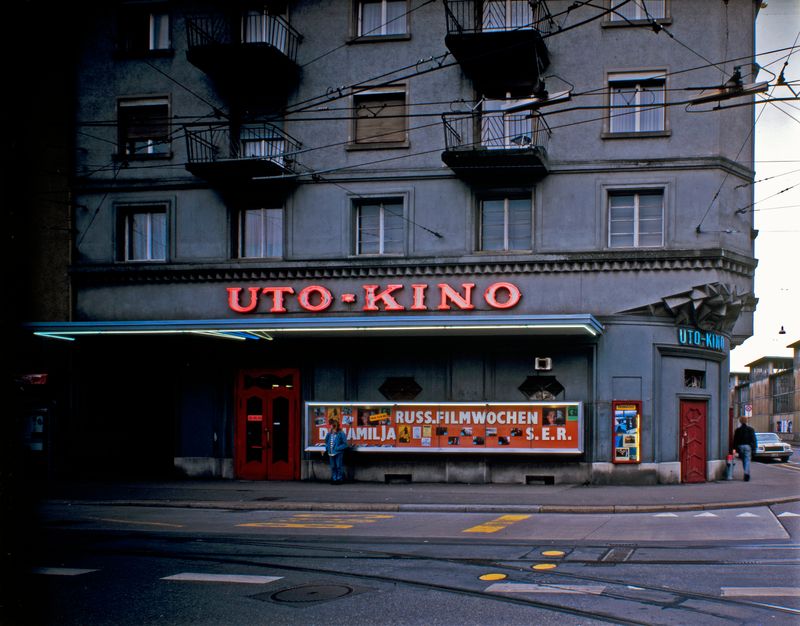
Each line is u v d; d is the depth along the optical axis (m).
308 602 7.68
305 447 21.20
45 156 23.14
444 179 21.08
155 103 23.06
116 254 22.88
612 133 20.27
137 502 17.23
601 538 11.86
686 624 6.70
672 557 10.06
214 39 21.62
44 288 23.06
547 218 20.47
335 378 21.39
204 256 22.38
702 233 19.80
